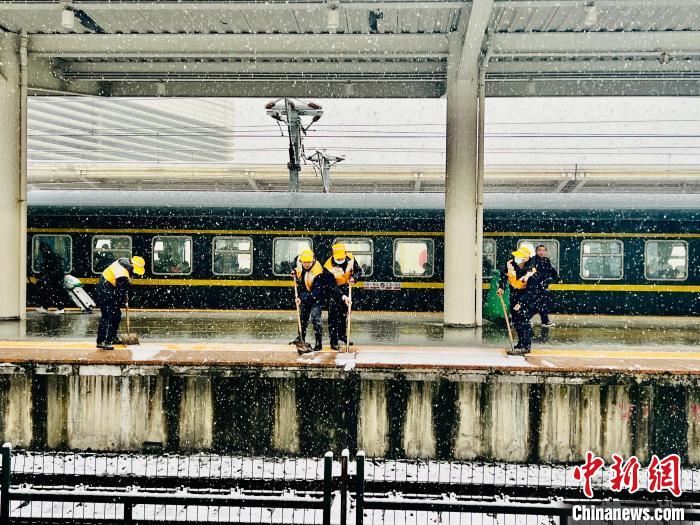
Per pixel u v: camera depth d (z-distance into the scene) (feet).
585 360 26.13
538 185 76.84
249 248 44.93
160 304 45.06
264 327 36.42
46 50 36.81
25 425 25.89
